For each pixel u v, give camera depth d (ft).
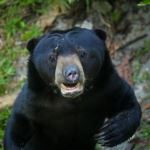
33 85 35.42
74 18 51.85
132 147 42.63
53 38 33.78
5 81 48.78
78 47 33.17
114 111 37.14
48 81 34.30
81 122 36.86
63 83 32.01
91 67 33.73
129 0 51.93
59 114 36.06
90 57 33.55
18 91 47.78
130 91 37.01
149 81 47.62
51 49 33.50
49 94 35.29
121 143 39.34
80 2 52.13
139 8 51.62
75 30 34.24
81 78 32.19
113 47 50.06
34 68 35.06
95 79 34.86
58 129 37.14
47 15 52.34
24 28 52.16
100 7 51.78
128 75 48.14
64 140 37.91
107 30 50.90
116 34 50.88
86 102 35.63
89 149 38.86
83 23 51.37
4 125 44.88
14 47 51.24
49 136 37.76
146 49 49.67
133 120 36.29
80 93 32.01
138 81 47.75
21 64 50.01
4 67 49.93
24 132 37.50
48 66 33.73
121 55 49.70
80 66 32.53
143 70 48.49
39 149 38.24
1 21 53.06
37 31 51.49
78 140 38.06
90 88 34.76
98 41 34.37
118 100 36.47
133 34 50.65
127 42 50.29
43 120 36.58
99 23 51.31
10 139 37.40
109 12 51.70
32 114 36.32
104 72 35.17
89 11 51.80
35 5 53.06
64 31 34.40
